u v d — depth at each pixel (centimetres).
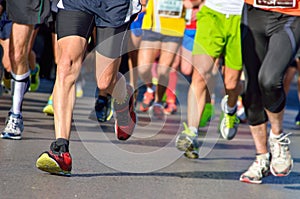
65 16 888
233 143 1384
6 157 999
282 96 924
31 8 1100
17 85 1151
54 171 896
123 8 909
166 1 1706
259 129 977
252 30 952
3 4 1172
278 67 905
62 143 888
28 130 1276
